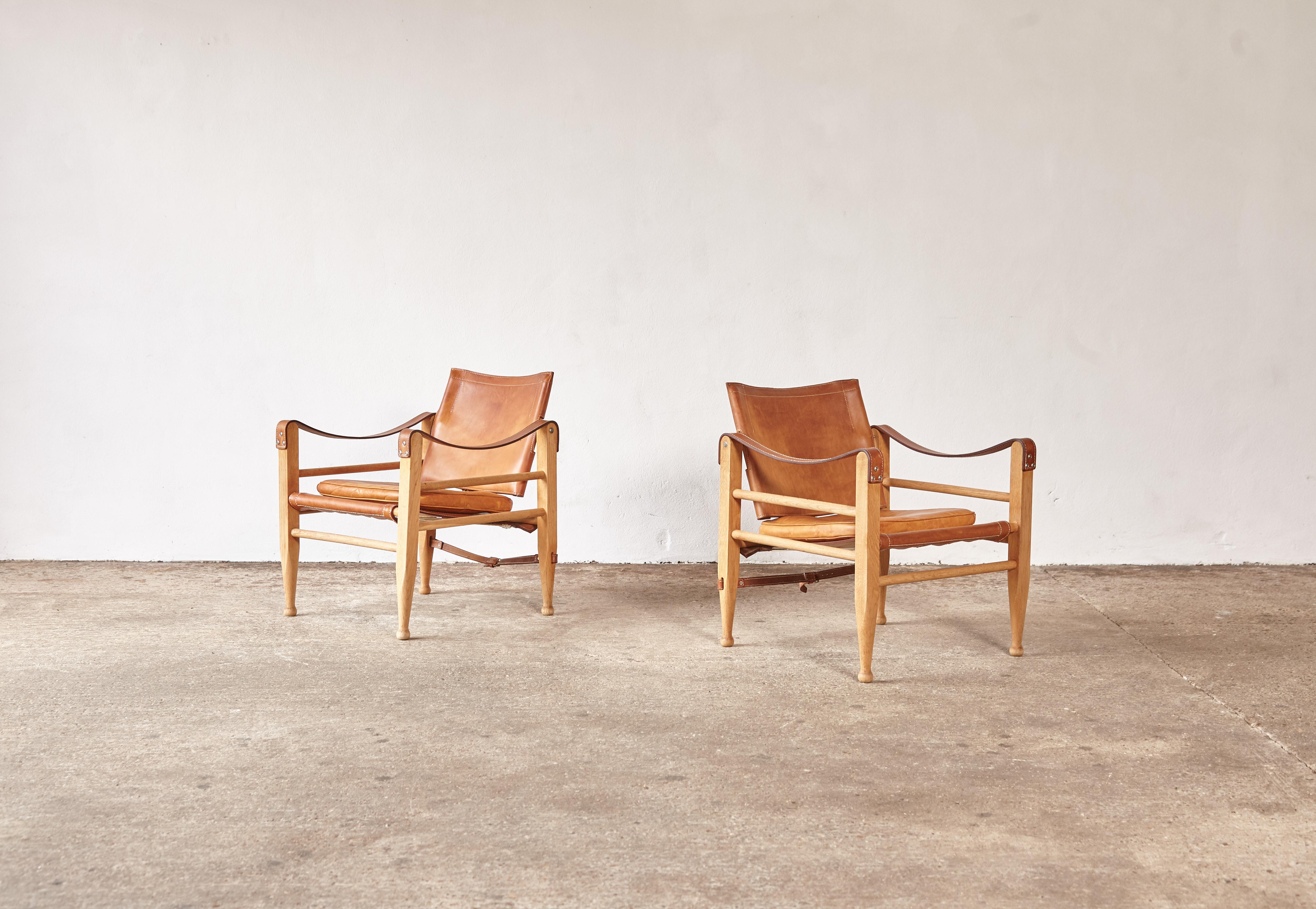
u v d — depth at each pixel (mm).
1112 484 4664
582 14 4492
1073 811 2018
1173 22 4500
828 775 2193
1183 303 4598
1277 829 1934
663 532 4695
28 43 4445
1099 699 2721
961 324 4613
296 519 3588
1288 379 4617
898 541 2859
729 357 4625
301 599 3887
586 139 4543
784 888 1710
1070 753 2328
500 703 2670
